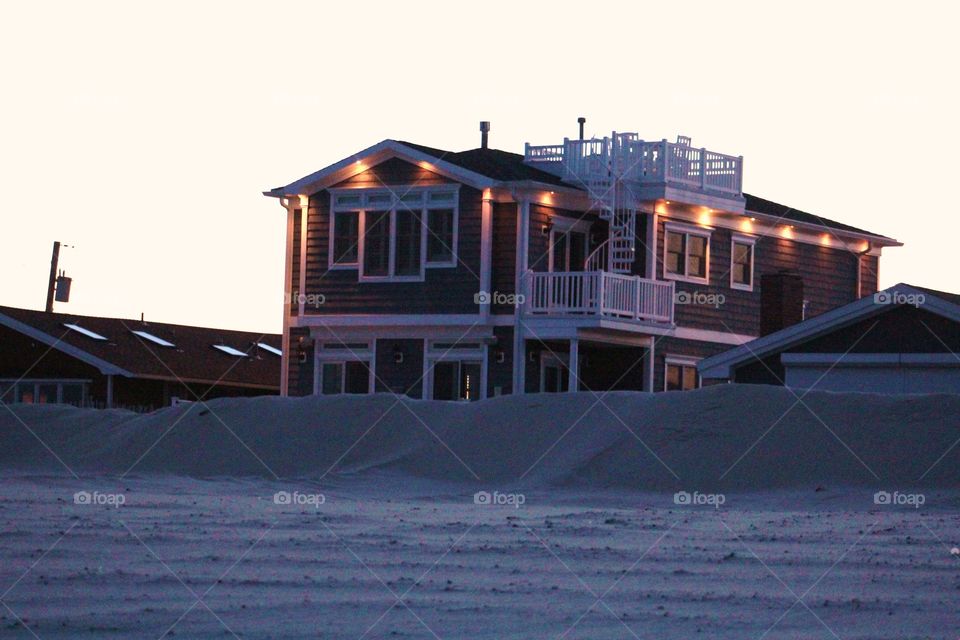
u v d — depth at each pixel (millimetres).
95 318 112375
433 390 86625
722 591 31188
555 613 28359
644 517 47469
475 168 86312
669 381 90125
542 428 64375
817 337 75812
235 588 30969
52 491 55000
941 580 32875
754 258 96750
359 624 27047
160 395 106750
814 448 58125
